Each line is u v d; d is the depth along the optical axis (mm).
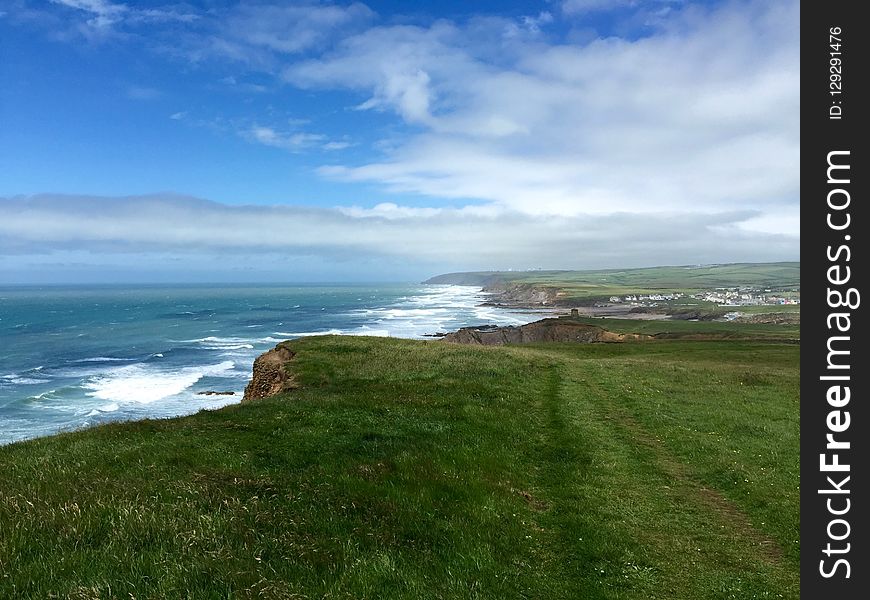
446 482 14055
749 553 12195
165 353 99938
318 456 15898
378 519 10961
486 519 12156
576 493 15297
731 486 16594
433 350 44656
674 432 23156
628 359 55281
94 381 71875
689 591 10234
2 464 13836
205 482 11711
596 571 10727
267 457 15742
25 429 49250
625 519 13680
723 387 35812
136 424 19500
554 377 37125
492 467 16469
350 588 7914
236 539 8797
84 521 8773
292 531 9570
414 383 31859
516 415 24547
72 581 7008
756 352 66875
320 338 49781
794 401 31094
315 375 35719
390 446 17312
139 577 7273
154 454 14883
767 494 15602
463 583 8938
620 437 22469
